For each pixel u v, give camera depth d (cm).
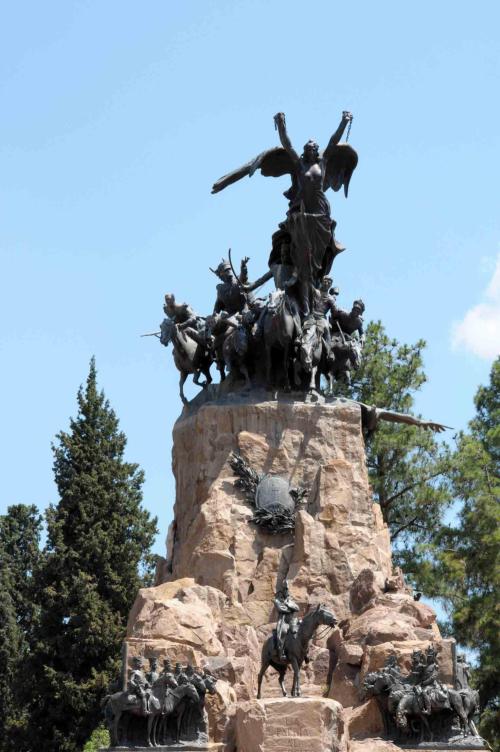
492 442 9075
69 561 9588
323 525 6366
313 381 6681
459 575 8550
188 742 5434
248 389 6788
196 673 5528
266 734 5278
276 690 5897
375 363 9181
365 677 5625
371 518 6462
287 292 6800
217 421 6656
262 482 6494
